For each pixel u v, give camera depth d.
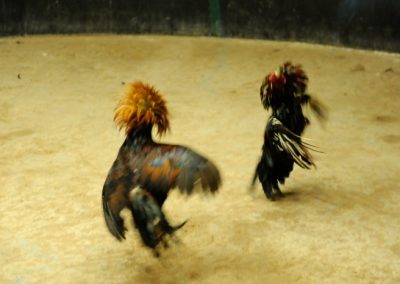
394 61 14.84
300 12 16.69
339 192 7.85
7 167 8.67
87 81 13.49
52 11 17.91
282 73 7.01
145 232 5.07
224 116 11.05
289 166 7.46
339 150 9.31
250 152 9.24
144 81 13.48
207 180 4.70
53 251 6.45
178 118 10.90
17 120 10.78
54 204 7.54
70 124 10.59
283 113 7.10
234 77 13.79
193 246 6.54
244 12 17.41
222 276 5.98
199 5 17.72
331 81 13.31
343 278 5.93
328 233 6.79
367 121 10.69
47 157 9.07
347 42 16.23
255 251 6.43
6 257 6.33
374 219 7.11
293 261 6.24
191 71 14.32
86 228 6.93
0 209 7.39
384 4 15.30
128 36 17.94
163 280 5.93
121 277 5.98
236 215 7.23
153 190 5.05
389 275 5.98
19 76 13.71
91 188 8.00
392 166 8.67
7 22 17.62
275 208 7.40
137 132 5.32
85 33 18.22
